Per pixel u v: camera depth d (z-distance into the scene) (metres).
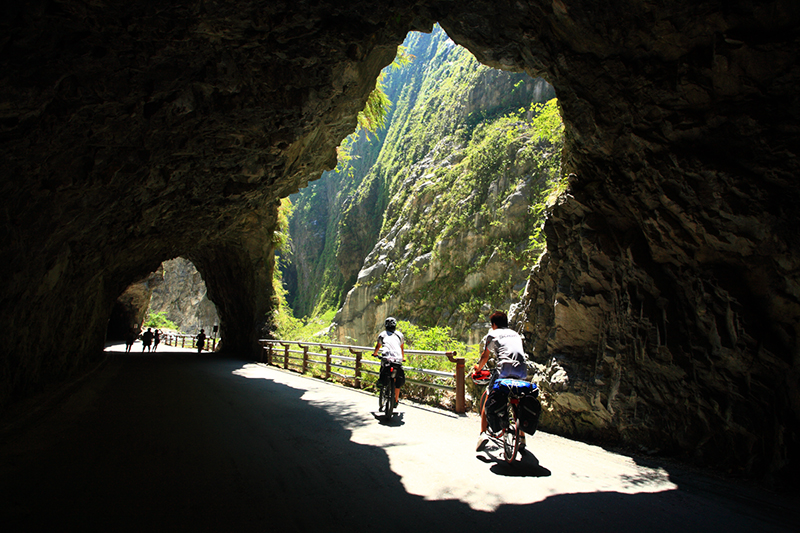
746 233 4.75
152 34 5.41
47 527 3.19
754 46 4.44
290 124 8.38
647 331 5.50
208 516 3.44
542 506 3.71
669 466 4.83
